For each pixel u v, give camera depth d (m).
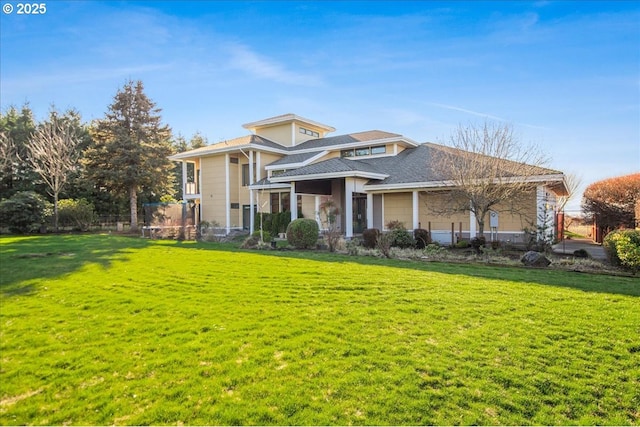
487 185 13.37
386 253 12.84
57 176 27.03
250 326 5.44
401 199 19.47
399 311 6.03
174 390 3.71
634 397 3.59
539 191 14.26
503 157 14.24
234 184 27.67
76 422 3.24
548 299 6.62
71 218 28.42
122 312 6.24
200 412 3.35
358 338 4.93
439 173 16.11
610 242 10.36
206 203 28.22
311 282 8.23
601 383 3.82
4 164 31.06
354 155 24.62
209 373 4.05
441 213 16.03
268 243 16.42
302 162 22.78
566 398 3.57
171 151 32.88
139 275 9.21
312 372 4.03
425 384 3.78
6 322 5.79
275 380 3.88
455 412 3.34
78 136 36.44
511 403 3.48
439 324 5.40
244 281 8.45
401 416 3.28
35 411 3.40
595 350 4.52
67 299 7.05
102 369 4.19
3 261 11.32
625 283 8.00
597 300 6.54
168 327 5.48
